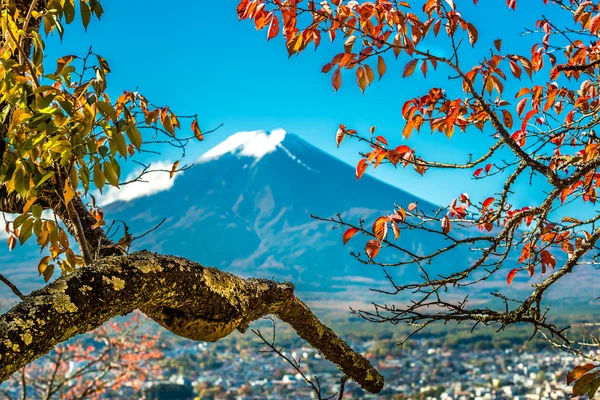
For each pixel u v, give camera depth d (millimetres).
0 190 2562
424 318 3059
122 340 12711
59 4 2463
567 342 3250
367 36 3094
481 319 3184
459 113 3703
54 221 2568
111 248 2484
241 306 2152
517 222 3381
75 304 1598
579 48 3904
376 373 2930
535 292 3318
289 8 3148
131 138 2076
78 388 12578
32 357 1501
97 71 2115
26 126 2061
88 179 2086
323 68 3148
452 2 2992
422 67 3115
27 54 2428
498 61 3174
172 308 1991
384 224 3201
